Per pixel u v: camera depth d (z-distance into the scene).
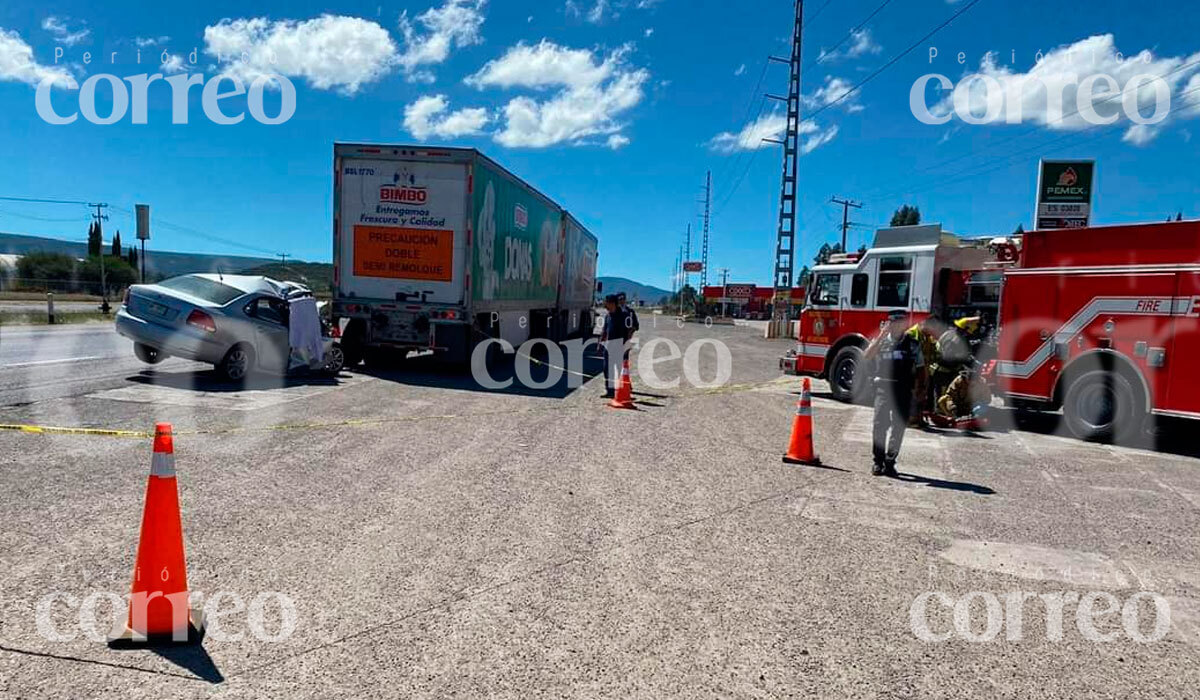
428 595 4.02
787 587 4.36
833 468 7.76
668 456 8.01
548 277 21.33
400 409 10.20
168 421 8.30
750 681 3.26
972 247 12.41
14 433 7.20
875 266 13.16
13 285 56.81
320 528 5.02
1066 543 5.36
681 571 4.54
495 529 5.19
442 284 13.98
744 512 5.91
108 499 5.29
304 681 3.09
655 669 3.32
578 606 3.96
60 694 2.90
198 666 3.18
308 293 12.94
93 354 14.53
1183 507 6.49
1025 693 3.24
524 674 3.22
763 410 12.16
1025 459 8.60
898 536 5.41
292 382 12.25
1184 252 9.18
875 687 3.25
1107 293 9.80
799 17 34.34
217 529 4.89
